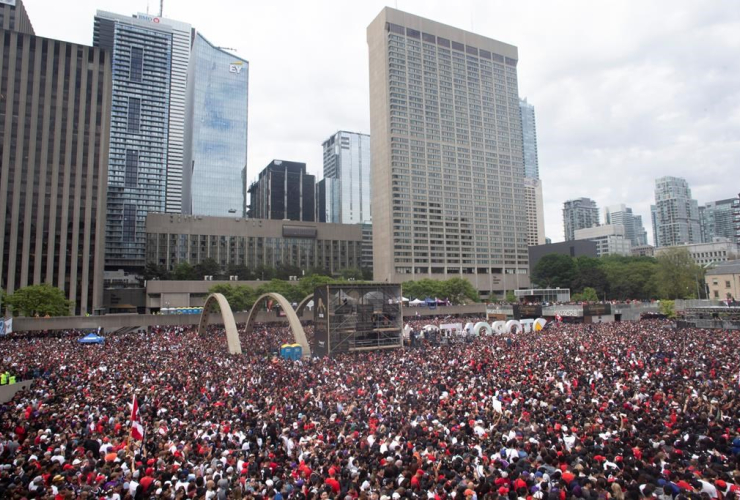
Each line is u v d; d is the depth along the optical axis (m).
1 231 116.44
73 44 129.12
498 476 14.62
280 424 22.36
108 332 84.75
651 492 12.89
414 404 25.73
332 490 14.26
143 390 30.33
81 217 125.81
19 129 121.06
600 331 63.03
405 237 196.38
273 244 198.75
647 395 26.67
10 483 13.82
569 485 13.44
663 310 93.75
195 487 14.50
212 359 45.41
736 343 46.59
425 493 13.05
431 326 76.50
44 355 46.25
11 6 164.25
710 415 22.28
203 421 23.62
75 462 16.81
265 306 114.25
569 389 28.69
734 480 14.45
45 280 119.94
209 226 187.38
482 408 24.28
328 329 58.19
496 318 103.56
